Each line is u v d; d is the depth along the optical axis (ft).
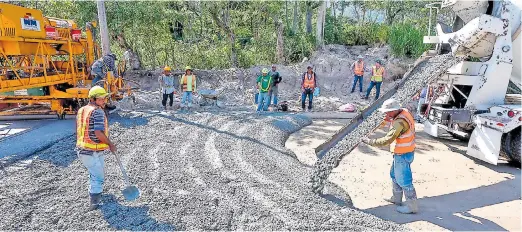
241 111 35.32
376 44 55.16
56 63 34.04
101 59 31.14
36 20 27.02
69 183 16.57
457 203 16.16
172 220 13.37
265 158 20.77
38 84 27.22
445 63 20.22
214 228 12.94
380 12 79.05
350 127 18.15
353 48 55.52
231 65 57.82
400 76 47.09
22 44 25.94
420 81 19.43
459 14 22.98
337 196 16.21
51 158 19.77
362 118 18.51
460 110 21.63
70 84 32.60
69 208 14.15
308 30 61.52
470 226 14.11
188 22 62.54
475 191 17.42
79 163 19.20
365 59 50.42
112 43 54.29
